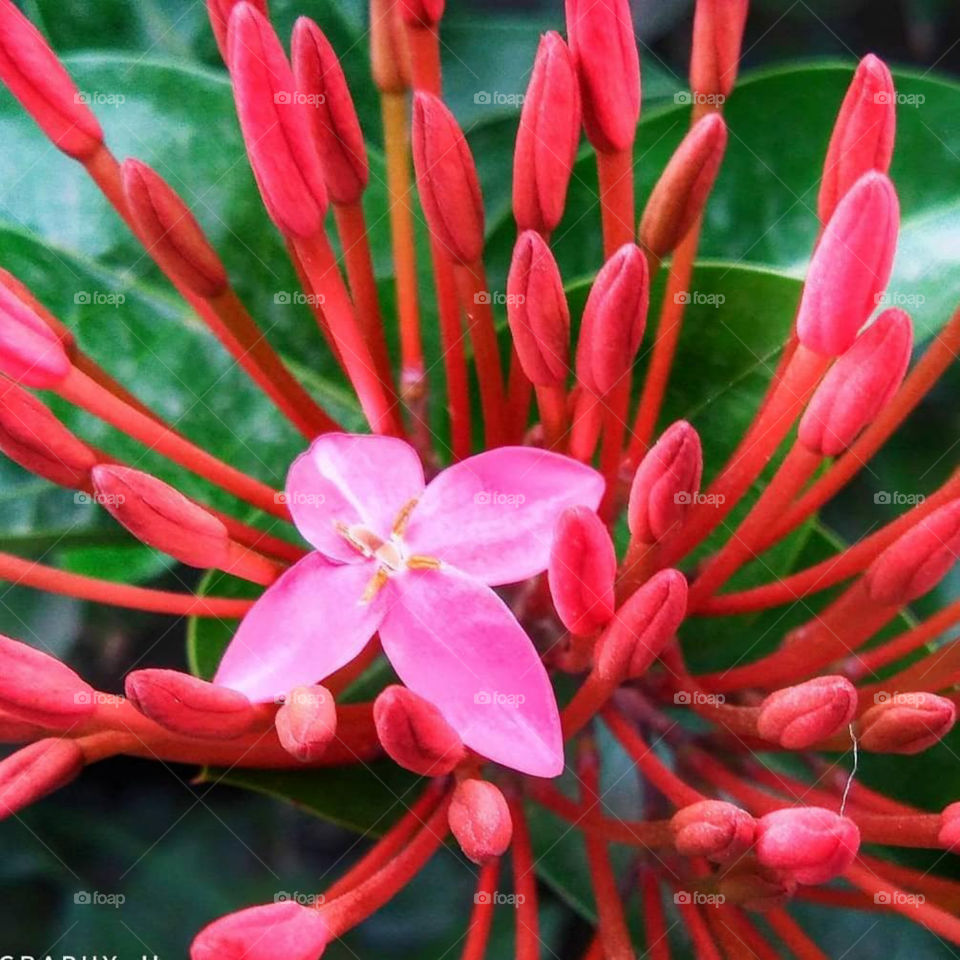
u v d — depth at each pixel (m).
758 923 0.16
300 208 0.14
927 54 0.20
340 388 0.17
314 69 0.14
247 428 0.17
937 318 0.17
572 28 0.14
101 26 0.18
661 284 0.16
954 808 0.14
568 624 0.14
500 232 0.17
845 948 0.17
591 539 0.13
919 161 0.17
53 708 0.14
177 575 0.17
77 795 0.19
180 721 0.13
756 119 0.17
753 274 0.16
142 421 0.15
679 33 0.20
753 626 0.17
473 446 0.16
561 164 0.14
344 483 0.14
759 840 0.13
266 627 0.14
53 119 0.14
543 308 0.14
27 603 0.18
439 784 0.15
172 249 0.14
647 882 0.15
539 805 0.16
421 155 0.14
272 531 0.16
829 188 0.15
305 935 0.13
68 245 0.17
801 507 0.15
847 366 0.14
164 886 0.19
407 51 0.15
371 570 0.14
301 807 0.16
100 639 0.18
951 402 0.19
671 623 0.13
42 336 0.14
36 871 0.18
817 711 0.13
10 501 0.17
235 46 0.14
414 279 0.16
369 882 0.14
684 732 0.15
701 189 0.14
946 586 0.19
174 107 0.17
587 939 0.18
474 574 0.14
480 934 0.14
